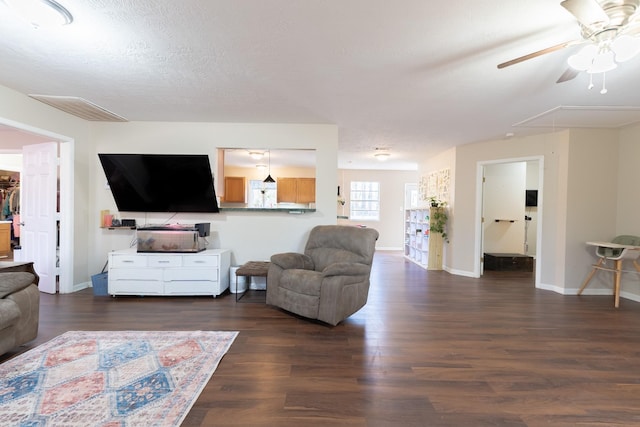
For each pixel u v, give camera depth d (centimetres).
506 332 284
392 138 496
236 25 199
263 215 432
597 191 425
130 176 393
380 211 902
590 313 341
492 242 642
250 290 418
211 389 188
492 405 178
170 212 424
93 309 331
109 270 369
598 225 426
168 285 373
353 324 300
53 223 387
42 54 236
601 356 238
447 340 265
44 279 394
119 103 344
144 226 390
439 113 366
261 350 241
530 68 249
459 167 552
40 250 396
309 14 187
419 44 219
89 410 166
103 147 417
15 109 313
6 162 619
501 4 175
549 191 449
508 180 639
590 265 427
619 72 251
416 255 689
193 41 218
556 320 318
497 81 275
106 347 240
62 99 332
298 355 234
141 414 164
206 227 402
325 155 425
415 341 262
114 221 416
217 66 255
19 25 198
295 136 423
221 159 455
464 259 545
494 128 429
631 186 408
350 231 354
